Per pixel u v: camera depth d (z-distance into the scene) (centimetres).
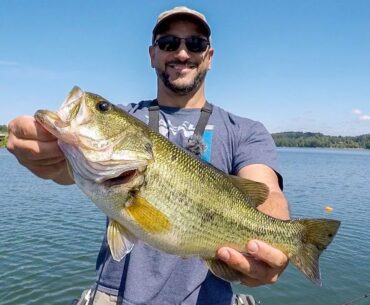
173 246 57
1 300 174
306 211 394
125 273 69
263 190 64
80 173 55
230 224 60
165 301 66
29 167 54
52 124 52
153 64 85
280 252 55
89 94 57
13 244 245
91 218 320
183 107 79
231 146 74
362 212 389
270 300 180
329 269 215
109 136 56
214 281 67
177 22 79
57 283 190
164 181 57
